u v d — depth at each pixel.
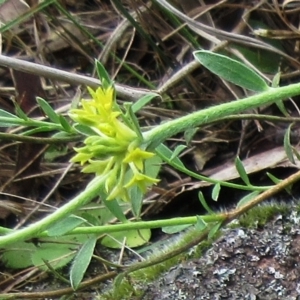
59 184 0.53
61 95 0.54
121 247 0.51
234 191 0.52
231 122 0.53
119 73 0.56
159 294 0.48
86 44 0.56
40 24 0.56
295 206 0.49
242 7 0.54
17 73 0.53
